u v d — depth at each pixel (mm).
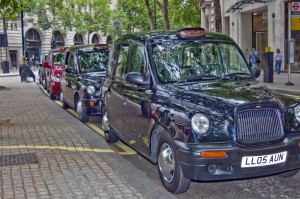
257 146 4949
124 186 5598
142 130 6184
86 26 55844
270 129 5059
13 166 6605
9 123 10867
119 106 7285
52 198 5176
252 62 26125
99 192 5367
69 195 5270
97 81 10789
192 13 45562
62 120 11359
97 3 55625
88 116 11070
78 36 65625
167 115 5309
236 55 6770
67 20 53750
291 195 5484
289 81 19219
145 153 6234
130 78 6141
